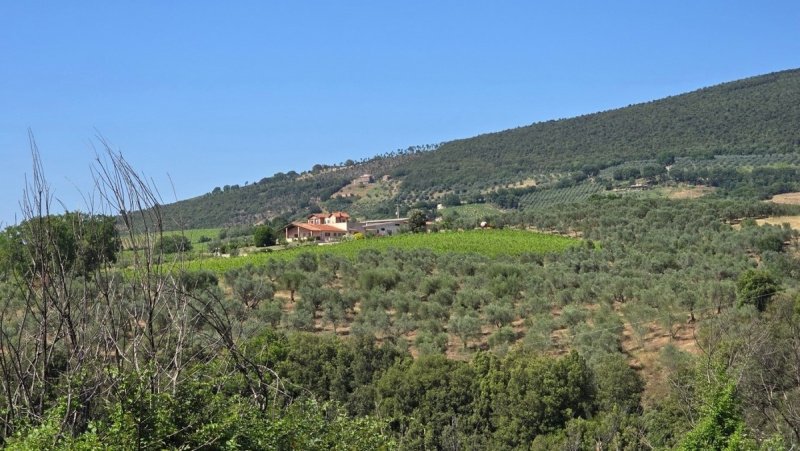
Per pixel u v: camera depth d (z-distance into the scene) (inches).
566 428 1208.2
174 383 327.9
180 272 332.8
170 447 326.0
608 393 1294.3
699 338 1417.3
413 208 5275.6
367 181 6505.9
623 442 1051.3
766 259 2090.3
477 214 4808.1
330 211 5718.5
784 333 1087.6
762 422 763.4
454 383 1290.6
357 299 1824.6
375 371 1344.7
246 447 354.3
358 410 1272.1
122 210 332.8
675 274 1962.4
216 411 353.1
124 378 321.7
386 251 2447.1
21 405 327.0
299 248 2812.5
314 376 1277.1
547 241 2755.9
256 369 373.7
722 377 682.2
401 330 1647.4
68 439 308.5
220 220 5546.3
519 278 1994.3
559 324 1653.5
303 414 411.8
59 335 331.0
